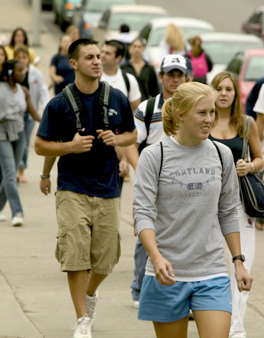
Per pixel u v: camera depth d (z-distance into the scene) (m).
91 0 91.56
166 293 13.60
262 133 25.70
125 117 18.45
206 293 13.45
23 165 40.28
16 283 23.11
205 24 73.00
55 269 24.94
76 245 17.41
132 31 77.25
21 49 37.31
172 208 13.70
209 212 13.70
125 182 41.78
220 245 13.83
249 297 22.14
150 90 36.41
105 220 17.89
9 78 30.75
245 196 18.31
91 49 17.52
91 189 17.69
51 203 36.09
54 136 17.88
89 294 18.73
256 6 123.50
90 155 17.67
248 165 18.34
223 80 18.38
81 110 17.62
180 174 13.67
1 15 114.38
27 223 31.83
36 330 18.81
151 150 13.88
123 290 22.89
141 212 13.63
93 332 18.89
